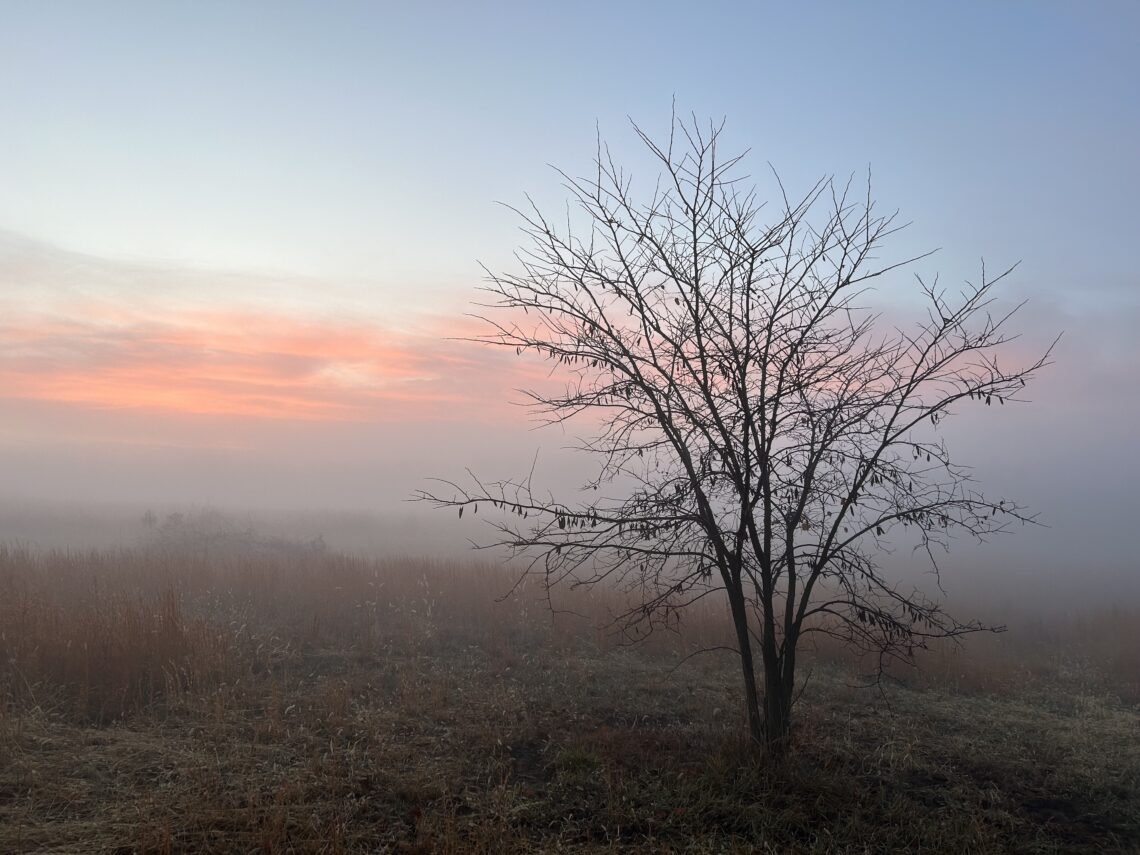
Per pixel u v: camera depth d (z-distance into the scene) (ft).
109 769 19.30
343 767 20.29
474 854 15.84
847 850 17.53
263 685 27.58
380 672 30.94
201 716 23.71
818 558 21.63
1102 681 38.78
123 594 36.86
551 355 21.76
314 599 42.70
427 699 26.81
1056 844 18.65
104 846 15.35
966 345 20.79
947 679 35.60
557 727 25.36
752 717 21.75
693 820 18.43
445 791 18.93
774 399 21.08
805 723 26.63
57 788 17.79
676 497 21.43
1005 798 21.53
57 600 36.11
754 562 22.41
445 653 35.37
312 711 24.71
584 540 21.57
